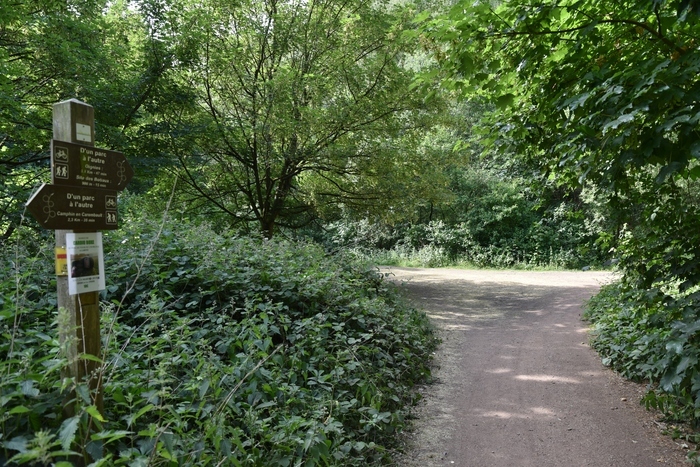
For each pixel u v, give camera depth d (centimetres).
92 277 292
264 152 1517
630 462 451
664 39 425
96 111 1130
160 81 1265
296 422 382
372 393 529
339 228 3048
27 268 527
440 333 998
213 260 617
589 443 490
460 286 1778
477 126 591
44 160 1172
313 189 1745
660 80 389
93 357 267
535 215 2738
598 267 2439
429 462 456
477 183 2772
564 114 500
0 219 1042
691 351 472
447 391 650
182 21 1373
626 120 363
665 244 541
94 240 295
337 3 1612
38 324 414
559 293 1593
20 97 1061
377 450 454
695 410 502
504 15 464
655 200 556
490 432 521
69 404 270
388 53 1485
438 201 1706
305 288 657
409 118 1599
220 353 485
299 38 1539
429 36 502
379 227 2988
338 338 595
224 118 1495
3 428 249
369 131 1519
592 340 891
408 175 1664
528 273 2269
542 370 737
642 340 595
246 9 1590
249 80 1566
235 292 601
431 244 2836
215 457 312
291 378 474
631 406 582
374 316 749
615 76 414
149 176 1327
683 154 384
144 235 660
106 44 1308
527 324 1102
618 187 507
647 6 433
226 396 376
